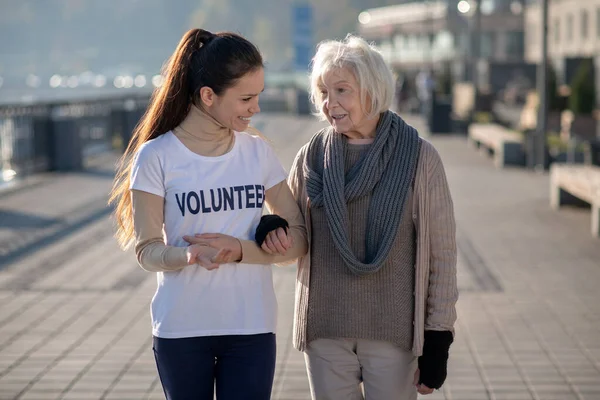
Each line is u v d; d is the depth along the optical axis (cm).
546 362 580
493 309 713
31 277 843
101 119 1995
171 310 322
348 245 328
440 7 6450
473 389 532
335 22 15150
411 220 337
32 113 1678
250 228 328
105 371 568
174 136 325
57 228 1109
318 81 337
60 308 728
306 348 345
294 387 533
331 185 331
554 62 3794
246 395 326
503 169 1745
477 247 975
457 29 6138
